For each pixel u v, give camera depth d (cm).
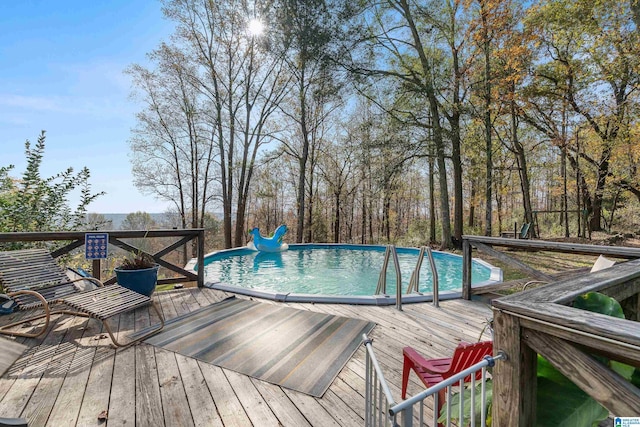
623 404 74
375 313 356
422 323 325
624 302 160
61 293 325
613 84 1026
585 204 1328
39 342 276
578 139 1212
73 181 577
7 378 217
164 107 1409
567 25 979
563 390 107
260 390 205
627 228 1242
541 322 87
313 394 200
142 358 247
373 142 1116
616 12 922
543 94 1090
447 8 1095
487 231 1091
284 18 1110
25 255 329
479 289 407
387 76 1117
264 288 673
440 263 890
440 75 1067
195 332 297
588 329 77
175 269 455
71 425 171
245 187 1525
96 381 214
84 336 289
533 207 2281
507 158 1582
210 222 1780
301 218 1472
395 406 92
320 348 264
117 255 451
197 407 188
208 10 1316
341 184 1753
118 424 172
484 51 1051
